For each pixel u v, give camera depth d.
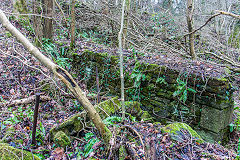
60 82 3.98
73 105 3.77
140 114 3.59
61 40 6.84
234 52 7.22
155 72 3.76
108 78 4.66
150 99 3.94
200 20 8.71
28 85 4.05
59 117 3.42
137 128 2.78
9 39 5.20
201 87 3.18
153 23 8.38
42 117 3.27
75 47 5.63
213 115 3.12
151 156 1.94
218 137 3.22
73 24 5.36
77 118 2.78
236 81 5.07
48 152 2.42
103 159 2.22
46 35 5.51
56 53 5.33
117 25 7.29
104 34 8.13
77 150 2.46
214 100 3.08
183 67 3.50
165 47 6.30
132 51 4.68
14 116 2.99
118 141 2.20
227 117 3.32
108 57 4.56
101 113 3.04
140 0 10.05
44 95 3.84
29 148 2.37
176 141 2.47
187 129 2.71
